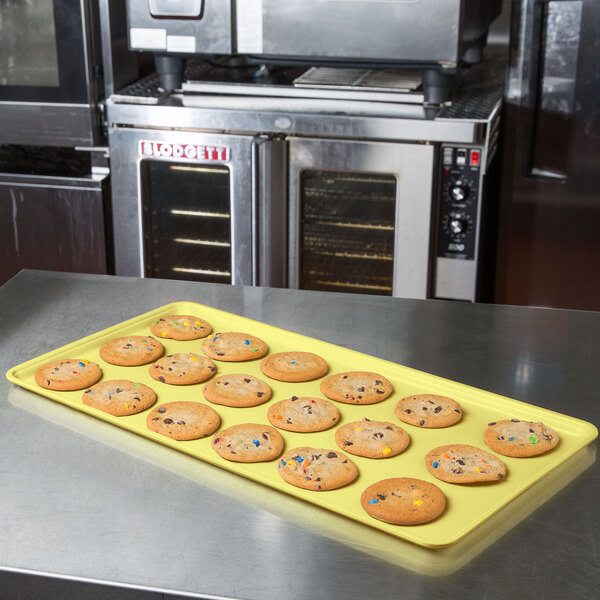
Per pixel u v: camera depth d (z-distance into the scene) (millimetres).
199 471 1404
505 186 2791
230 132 2615
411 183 2518
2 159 2859
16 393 1556
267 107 2559
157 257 2818
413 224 2553
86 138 2742
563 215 2770
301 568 1221
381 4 2416
